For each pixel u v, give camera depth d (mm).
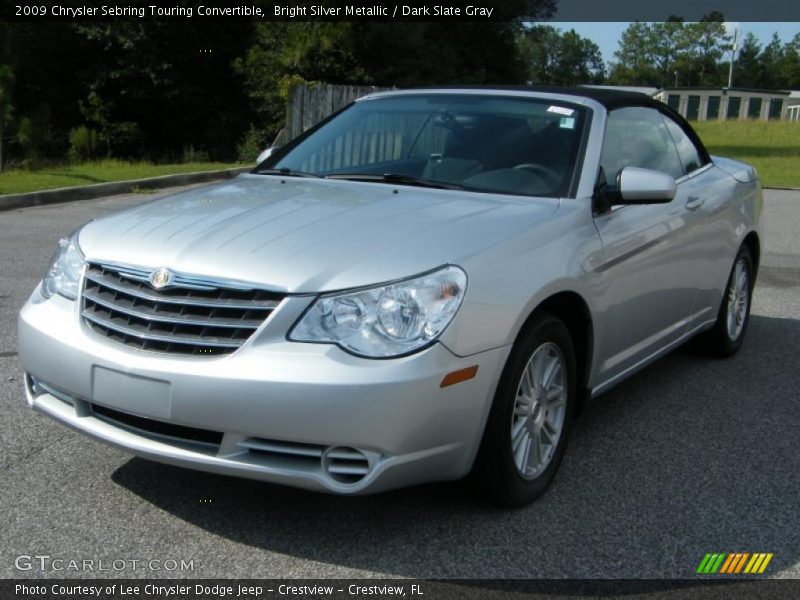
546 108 4473
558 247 3629
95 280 3398
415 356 3008
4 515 3410
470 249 3285
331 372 2945
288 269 3111
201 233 3408
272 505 3551
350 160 4562
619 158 4457
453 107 4609
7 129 17719
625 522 3492
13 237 9516
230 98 28625
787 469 4051
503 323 3246
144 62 26703
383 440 2977
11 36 20594
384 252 3191
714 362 5762
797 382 5359
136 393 3145
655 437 4410
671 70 142125
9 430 4203
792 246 10570
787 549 3312
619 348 4242
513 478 3461
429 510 3537
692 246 4848
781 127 52781
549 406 3695
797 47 137500
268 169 4680
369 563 3143
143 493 3621
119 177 15227
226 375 2992
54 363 3373
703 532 3426
